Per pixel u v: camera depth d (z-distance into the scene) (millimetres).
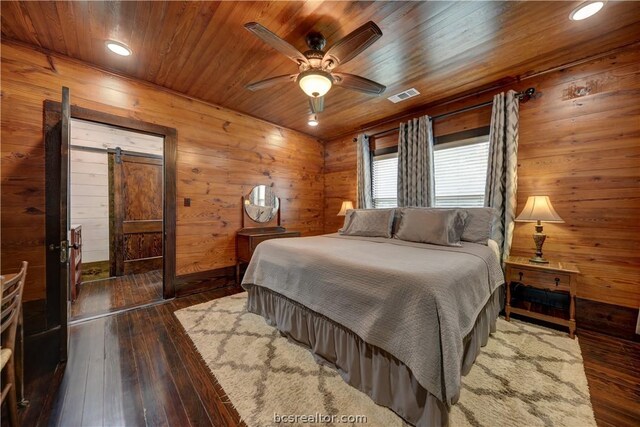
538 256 2361
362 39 1645
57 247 1856
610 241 2191
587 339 2078
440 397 1139
